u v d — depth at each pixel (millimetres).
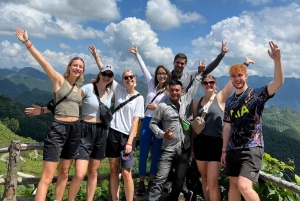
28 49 3191
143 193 4203
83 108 3625
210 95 3926
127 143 3742
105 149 3750
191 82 4438
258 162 3057
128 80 3830
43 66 3244
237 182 3234
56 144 3303
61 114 3334
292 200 3760
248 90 3164
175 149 3836
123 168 3809
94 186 3773
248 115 3094
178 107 3961
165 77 4215
